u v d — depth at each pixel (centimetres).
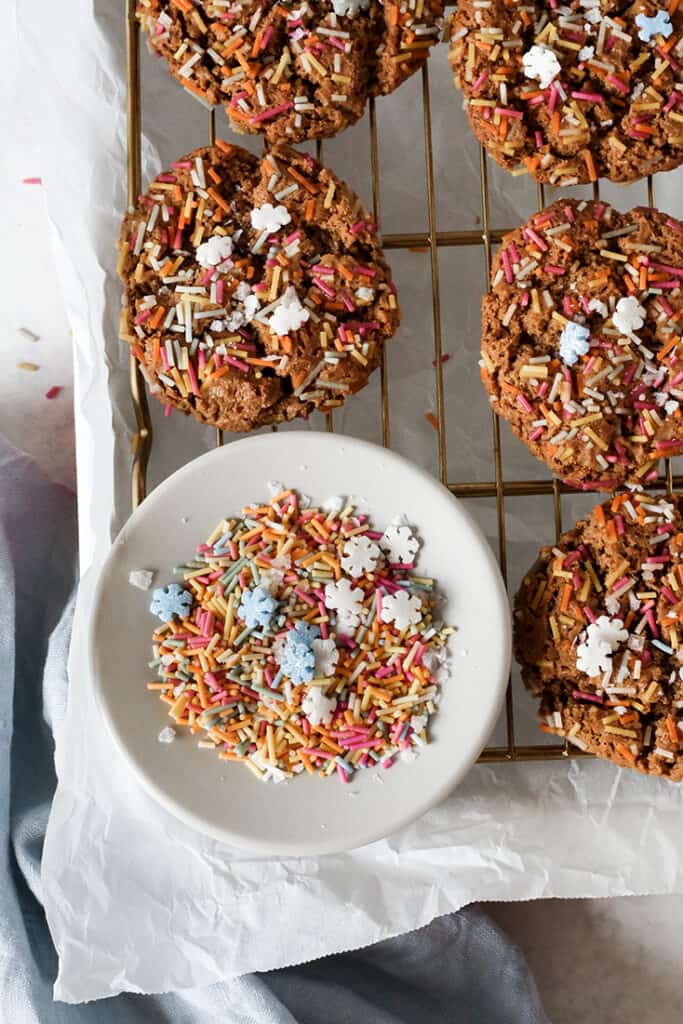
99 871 50
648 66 47
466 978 52
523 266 46
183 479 45
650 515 46
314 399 46
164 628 45
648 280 46
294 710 45
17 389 54
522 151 47
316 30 46
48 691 52
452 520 45
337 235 46
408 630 45
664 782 50
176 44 46
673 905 53
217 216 46
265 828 45
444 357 53
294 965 51
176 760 45
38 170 54
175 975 49
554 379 46
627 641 46
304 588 45
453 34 47
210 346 46
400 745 45
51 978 51
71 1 50
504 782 50
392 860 50
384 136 53
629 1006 53
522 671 47
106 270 50
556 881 50
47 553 53
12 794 52
